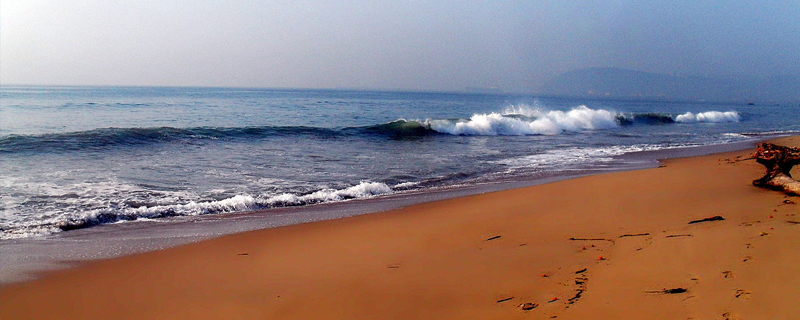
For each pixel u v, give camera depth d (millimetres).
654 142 19984
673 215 6223
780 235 4703
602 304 3516
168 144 14203
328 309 3809
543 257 4770
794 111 71688
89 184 8969
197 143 14664
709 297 3439
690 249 4523
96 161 11297
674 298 3486
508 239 5566
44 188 8531
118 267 4910
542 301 3682
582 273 4227
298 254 5281
